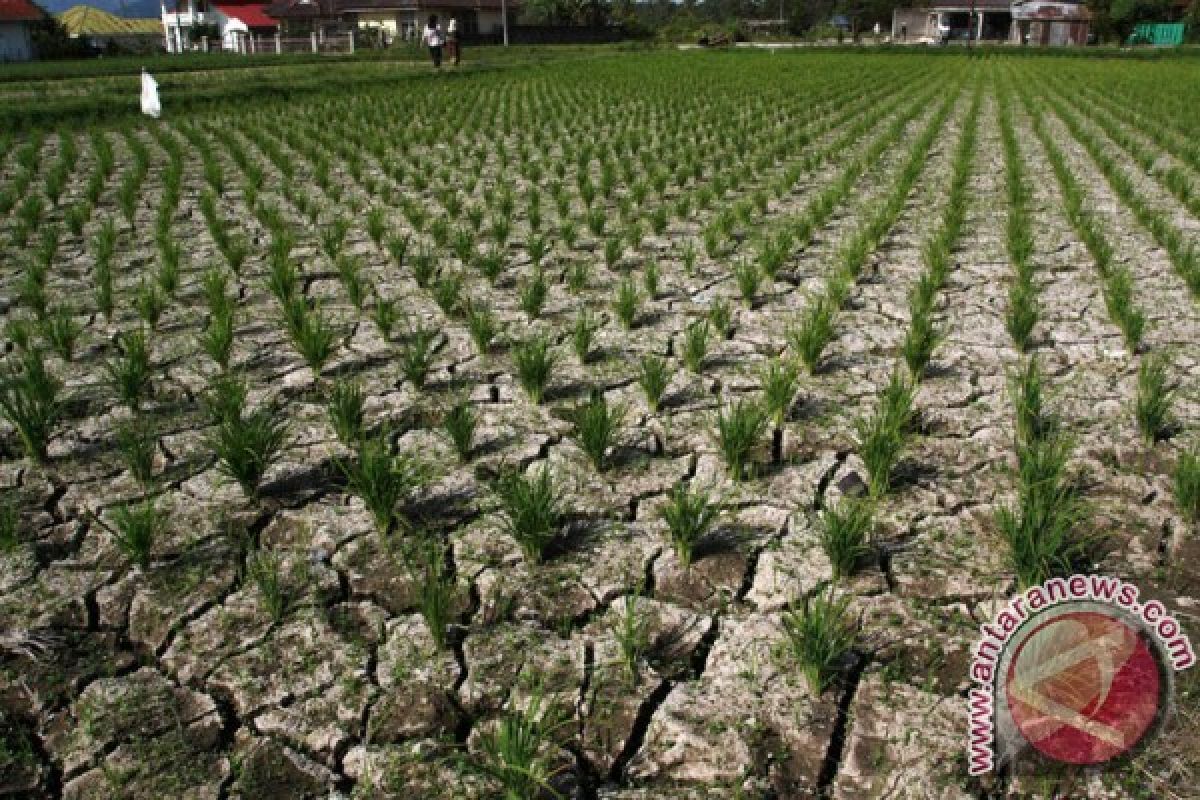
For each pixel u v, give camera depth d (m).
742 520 3.82
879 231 7.77
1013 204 9.17
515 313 6.33
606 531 3.77
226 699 2.95
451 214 9.09
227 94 20.41
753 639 3.14
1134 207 8.87
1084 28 59.69
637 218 9.15
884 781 2.61
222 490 4.09
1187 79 25.77
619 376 5.25
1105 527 3.70
